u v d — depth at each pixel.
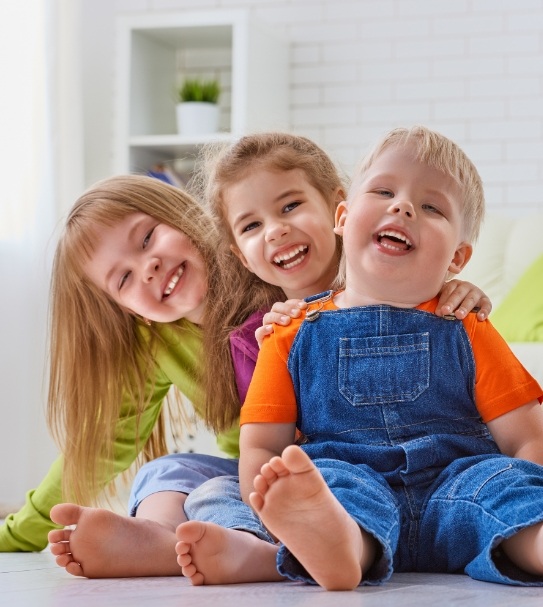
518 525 1.24
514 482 1.31
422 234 1.49
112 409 1.97
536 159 4.31
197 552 1.29
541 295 3.22
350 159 4.47
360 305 1.55
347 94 4.48
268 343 1.57
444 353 1.50
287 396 1.54
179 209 1.95
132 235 1.89
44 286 3.84
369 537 1.24
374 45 4.47
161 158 4.50
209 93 4.39
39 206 3.90
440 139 1.57
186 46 4.65
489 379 1.49
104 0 4.70
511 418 1.47
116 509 2.89
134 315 1.98
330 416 1.50
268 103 4.33
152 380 2.01
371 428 1.48
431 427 1.48
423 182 1.51
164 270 1.87
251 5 4.59
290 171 1.83
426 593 1.17
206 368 1.86
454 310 1.52
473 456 1.42
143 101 4.45
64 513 1.40
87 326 1.97
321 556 1.17
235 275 1.89
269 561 1.34
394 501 1.38
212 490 1.56
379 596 1.14
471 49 4.38
